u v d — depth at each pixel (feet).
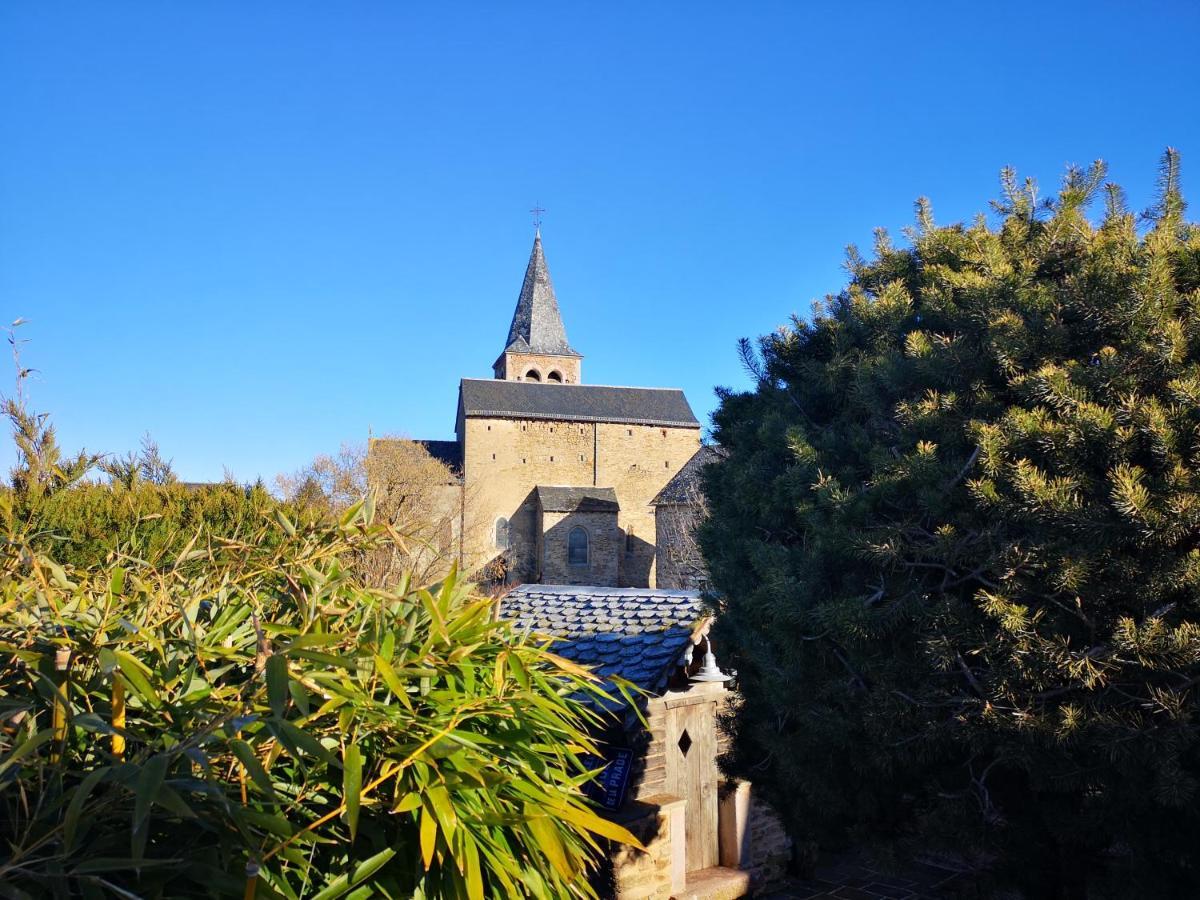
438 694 9.11
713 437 23.21
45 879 6.33
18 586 8.89
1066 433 13.98
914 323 18.21
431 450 189.57
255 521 28.43
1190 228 16.78
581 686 11.10
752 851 28.09
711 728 28.12
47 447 20.61
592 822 8.91
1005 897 19.12
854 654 15.55
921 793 16.85
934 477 15.12
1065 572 13.35
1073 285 15.29
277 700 7.25
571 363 215.31
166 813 7.18
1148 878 13.79
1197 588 12.78
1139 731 12.85
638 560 184.75
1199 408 13.35
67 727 7.22
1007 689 13.94
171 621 9.33
